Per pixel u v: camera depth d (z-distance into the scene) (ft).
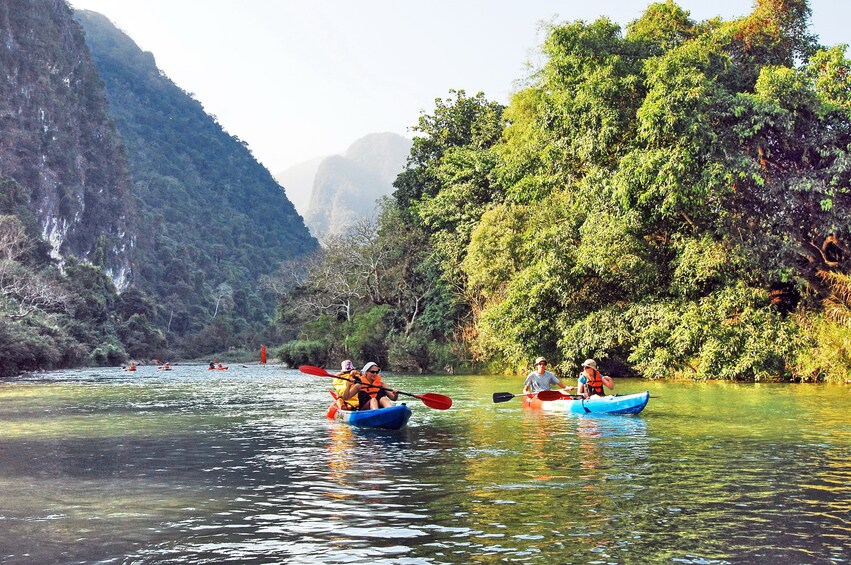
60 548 16.21
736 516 18.47
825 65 74.90
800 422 38.70
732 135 72.13
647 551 15.58
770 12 85.15
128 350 298.15
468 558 15.24
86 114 496.64
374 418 38.91
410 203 150.51
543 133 85.92
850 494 20.92
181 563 15.15
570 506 19.69
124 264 482.69
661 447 30.27
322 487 22.71
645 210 74.13
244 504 20.42
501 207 99.55
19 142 399.44
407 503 20.29
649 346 74.59
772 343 68.95
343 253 161.27
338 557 15.42
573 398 48.60
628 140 77.77
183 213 647.97
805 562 14.83
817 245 74.64
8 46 415.03
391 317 142.51
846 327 66.74
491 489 22.03
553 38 81.76
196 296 510.17
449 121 148.46
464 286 118.52
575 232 81.41
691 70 70.95
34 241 303.07
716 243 71.31
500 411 48.06
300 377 133.59
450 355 116.47
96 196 476.13
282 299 231.50
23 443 34.06
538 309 83.35
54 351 169.48
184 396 71.82
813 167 73.61
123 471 25.98
